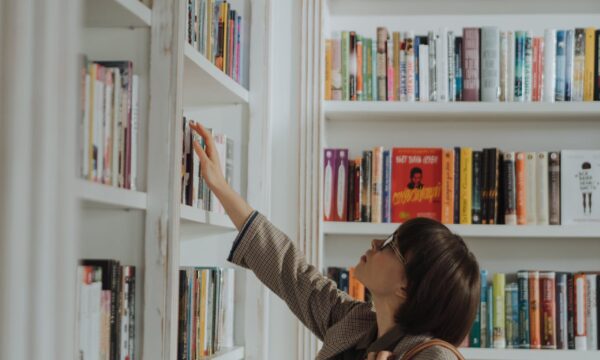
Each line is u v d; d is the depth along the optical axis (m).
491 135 3.27
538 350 2.96
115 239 1.65
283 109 3.05
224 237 2.63
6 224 0.87
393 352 1.84
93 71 1.44
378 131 3.29
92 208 1.52
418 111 3.05
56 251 0.88
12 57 0.90
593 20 3.27
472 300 1.88
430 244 1.86
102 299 1.51
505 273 3.21
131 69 1.69
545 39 3.06
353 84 3.09
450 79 3.07
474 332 3.01
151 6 1.77
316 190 3.03
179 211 1.84
